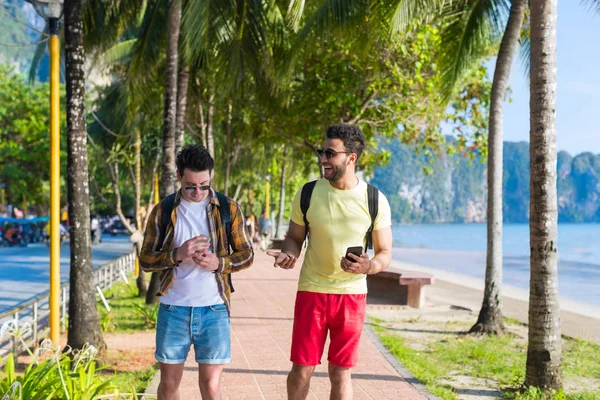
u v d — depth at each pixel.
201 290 3.79
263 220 35.09
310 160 25.53
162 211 3.81
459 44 11.35
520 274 26.75
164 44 13.83
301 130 18.95
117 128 24.05
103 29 12.79
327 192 3.92
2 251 34.78
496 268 9.84
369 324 10.05
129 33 18.72
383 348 8.07
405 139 19.14
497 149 9.69
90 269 7.57
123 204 55.69
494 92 9.58
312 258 3.96
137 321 10.91
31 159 37.16
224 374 6.69
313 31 10.92
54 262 8.30
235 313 10.95
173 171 11.77
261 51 12.34
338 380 3.98
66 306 11.44
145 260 3.75
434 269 27.11
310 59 16.64
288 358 7.46
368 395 5.92
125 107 19.27
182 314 3.77
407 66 16.69
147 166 26.58
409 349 8.37
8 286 17.17
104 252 34.19
